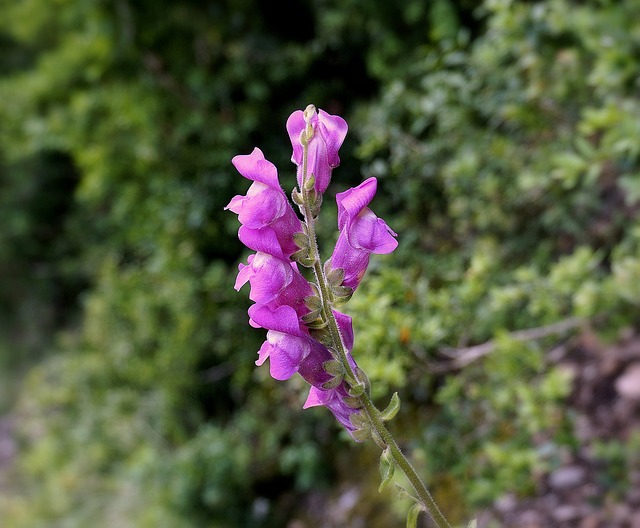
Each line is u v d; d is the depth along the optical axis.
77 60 0.96
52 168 1.22
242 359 0.63
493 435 0.43
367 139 0.52
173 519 0.65
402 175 0.52
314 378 0.22
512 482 0.39
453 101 0.51
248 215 0.21
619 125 0.40
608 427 0.48
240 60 0.70
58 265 1.22
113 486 0.78
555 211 0.48
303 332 0.22
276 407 0.62
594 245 0.52
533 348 0.41
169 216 0.69
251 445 0.65
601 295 0.40
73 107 0.88
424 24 0.62
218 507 0.63
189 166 0.71
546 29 0.47
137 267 0.82
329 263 0.23
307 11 0.73
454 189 0.49
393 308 0.43
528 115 0.48
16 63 1.31
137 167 0.77
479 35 0.62
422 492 0.23
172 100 0.76
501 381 0.43
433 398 0.45
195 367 0.71
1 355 1.27
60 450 0.87
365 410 0.23
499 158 0.49
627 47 0.44
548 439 0.47
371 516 0.55
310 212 0.22
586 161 0.42
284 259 0.22
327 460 0.60
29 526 0.81
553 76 0.49
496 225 0.51
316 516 0.59
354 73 0.68
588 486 0.46
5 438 1.05
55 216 1.25
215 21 0.76
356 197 0.22
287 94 0.69
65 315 1.25
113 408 0.78
